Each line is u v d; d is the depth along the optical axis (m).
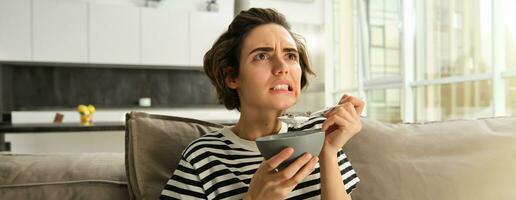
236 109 0.93
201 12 4.67
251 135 0.88
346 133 0.72
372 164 1.01
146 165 0.93
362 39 4.18
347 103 0.73
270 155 0.59
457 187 0.99
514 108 2.32
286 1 4.98
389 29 3.71
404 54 3.31
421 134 1.11
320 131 0.62
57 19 4.16
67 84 4.79
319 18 5.10
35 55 4.11
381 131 1.09
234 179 0.81
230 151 0.85
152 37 4.50
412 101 3.34
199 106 4.94
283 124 0.89
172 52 4.58
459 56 2.76
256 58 0.79
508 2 2.27
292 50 0.80
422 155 1.05
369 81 4.11
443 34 2.94
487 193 0.99
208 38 4.71
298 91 0.80
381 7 3.85
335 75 5.03
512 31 2.30
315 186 0.84
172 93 5.22
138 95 5.07
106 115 4.50
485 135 1.11
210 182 0.82
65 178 0.91
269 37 0.79
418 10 3.24
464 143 1.08
